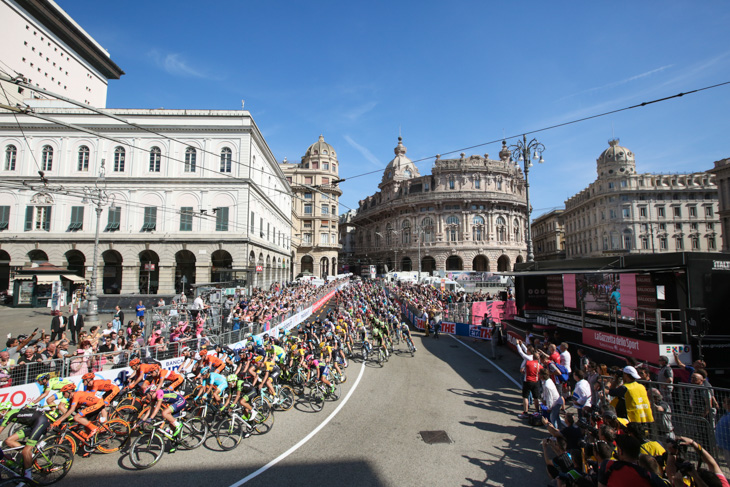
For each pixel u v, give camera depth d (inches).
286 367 504.7
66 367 440.5
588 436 286.4
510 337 787.4
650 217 2974.9
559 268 645.9
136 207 1417.3
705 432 283.9
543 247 4510.3
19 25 1750.7
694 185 2974.9
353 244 4616.1
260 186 1620.3
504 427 390.9
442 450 338.6
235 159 1439.5
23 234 1392.7
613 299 577.3
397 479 290.0
